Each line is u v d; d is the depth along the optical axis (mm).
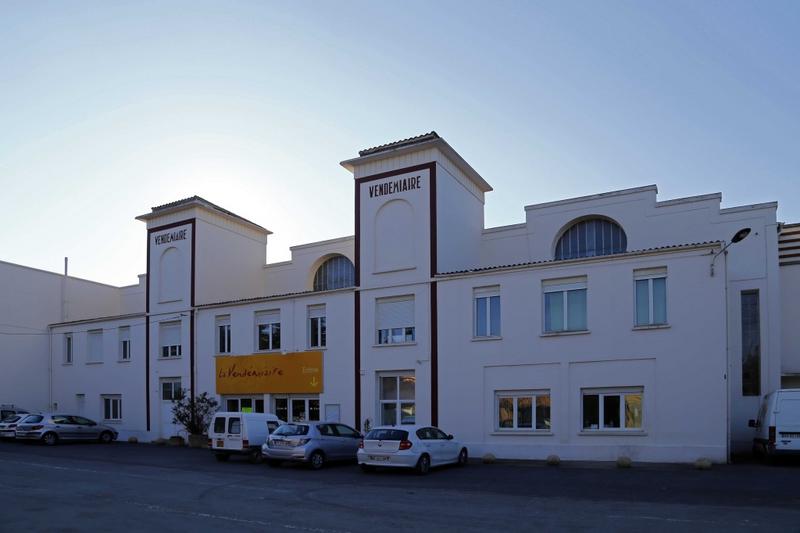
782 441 18266
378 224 26609
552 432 21625
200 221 33094
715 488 14953
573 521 11211
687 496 13938
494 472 18922
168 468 20641
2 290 37594
